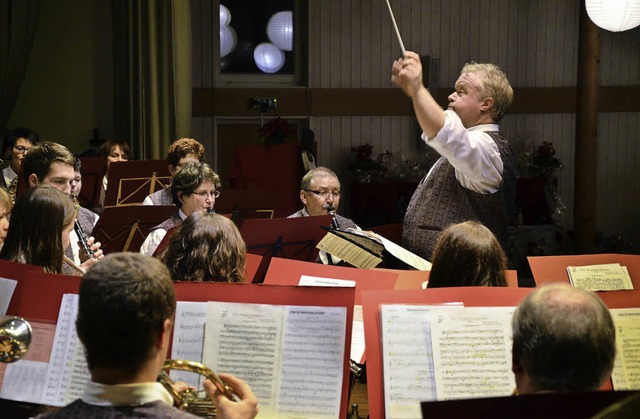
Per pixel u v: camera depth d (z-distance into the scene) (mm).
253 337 2576
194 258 2787
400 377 2512
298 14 9719
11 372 2619
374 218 9016
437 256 2766
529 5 9805
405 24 9664
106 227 4621
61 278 2676
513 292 2596
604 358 1828
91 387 1710
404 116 9727
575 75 9922
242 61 9703
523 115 9891
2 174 5988
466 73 3941
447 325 2553
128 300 1694
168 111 8445
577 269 3199
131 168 5844
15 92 8602
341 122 9672
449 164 3965
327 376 2529
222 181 9656
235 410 2086
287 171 8320
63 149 4324
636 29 9914
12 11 8516
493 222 3930
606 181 10047
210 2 9430
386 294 2598
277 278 3230
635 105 9984
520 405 1699
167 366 2074
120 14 8703
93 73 9016
